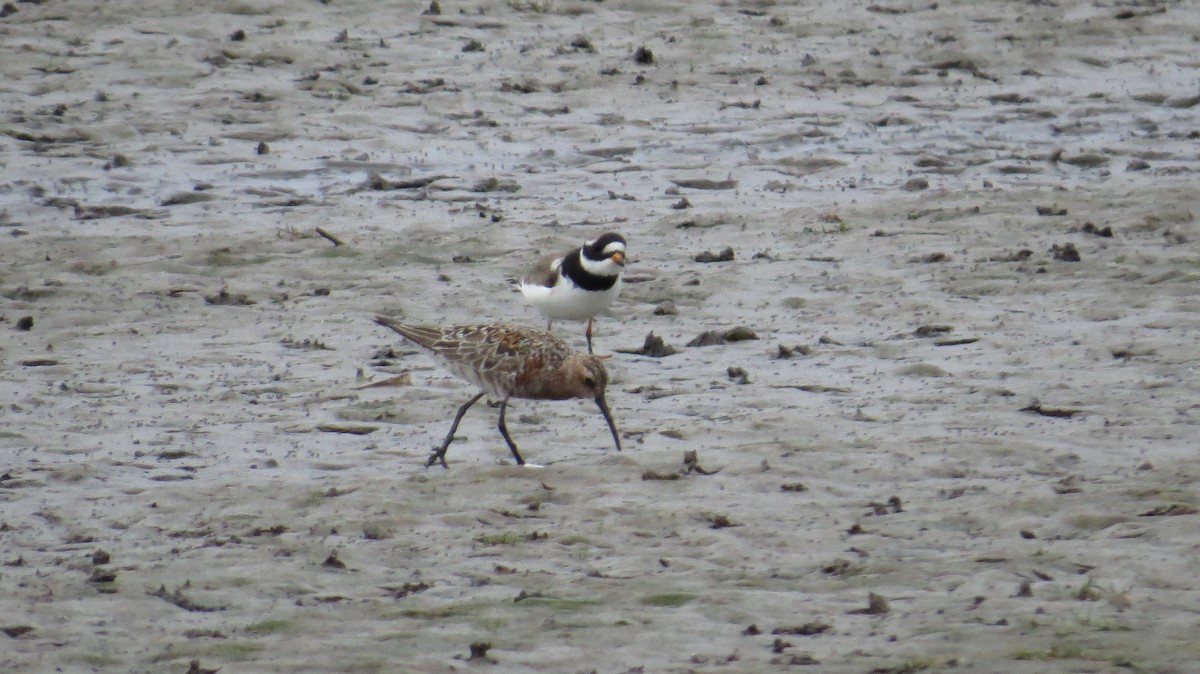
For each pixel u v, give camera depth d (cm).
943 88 2947
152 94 2766
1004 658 855
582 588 977
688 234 2092
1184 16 3366
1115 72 3064
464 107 2747
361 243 2041
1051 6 3422
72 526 1106
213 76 2866
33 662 868
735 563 1020
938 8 3388
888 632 898
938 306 1728
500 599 961
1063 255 1894
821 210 2180
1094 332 1608
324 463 1265
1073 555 1012
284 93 2789
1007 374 1479
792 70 3006
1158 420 1318
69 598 962
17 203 2231
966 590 961
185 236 2072
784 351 1578
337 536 1080
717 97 2842
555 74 2939
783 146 2594
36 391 1462
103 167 2402
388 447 1312
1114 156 2522
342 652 883
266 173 2406
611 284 1612
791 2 3416
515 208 2230
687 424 1353
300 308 1773
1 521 1116
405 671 857
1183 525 1054
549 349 1255
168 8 3203
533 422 1380
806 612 935
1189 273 1795
